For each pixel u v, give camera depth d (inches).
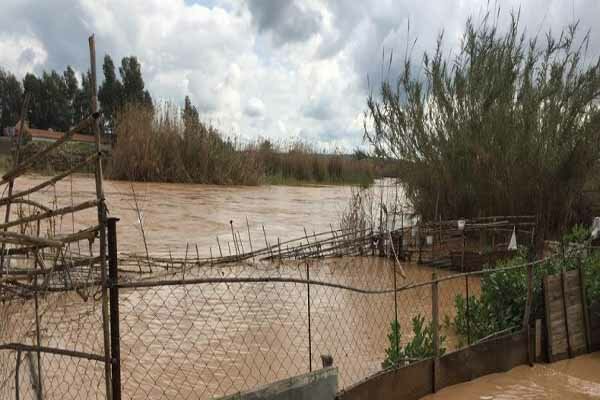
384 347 286.4
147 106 1195.3
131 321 304.3
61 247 147.1
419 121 623.2
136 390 219.9
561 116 555.8
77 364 229.8
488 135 567.5
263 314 336.5
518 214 576.1
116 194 845.2
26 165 157.9
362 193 761.6
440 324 327.3
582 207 593.9
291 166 1616.6
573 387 243.3
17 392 165.8
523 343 266.1
